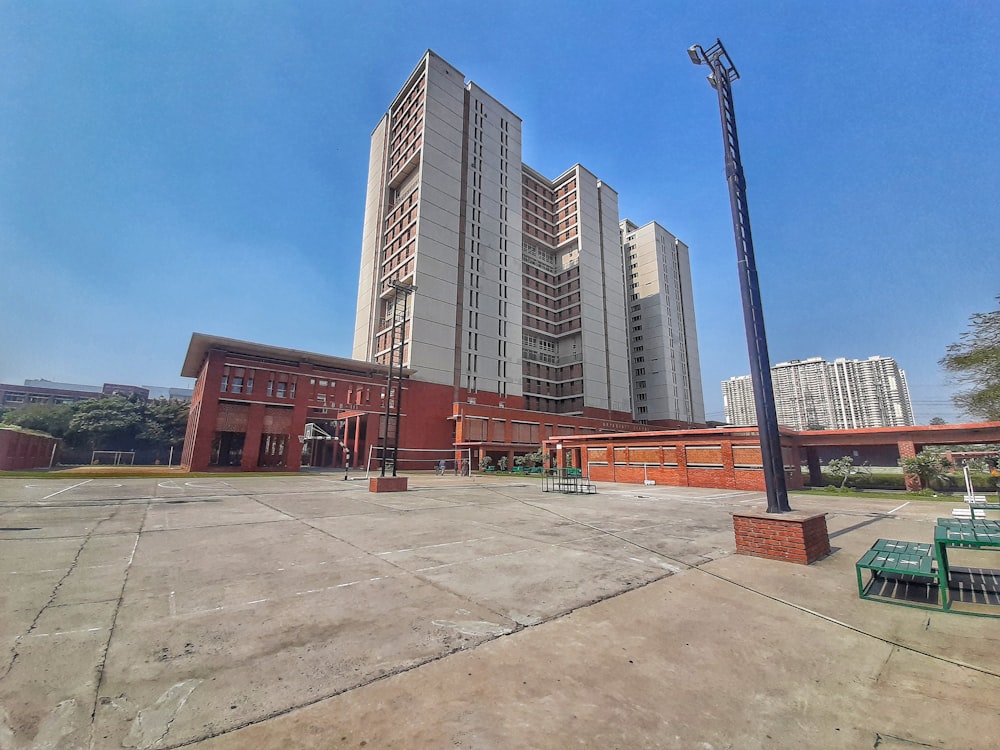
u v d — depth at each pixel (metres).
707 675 3.12
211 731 2.44
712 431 24.16
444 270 54.34
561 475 22.75
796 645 3.61
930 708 2.68
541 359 71.75
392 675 3.11
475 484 24.83
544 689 2.92
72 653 3.40
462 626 4.00
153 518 10.45
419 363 49.75
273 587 5.19
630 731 2.47
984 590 4.97
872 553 5.39
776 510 6.97
